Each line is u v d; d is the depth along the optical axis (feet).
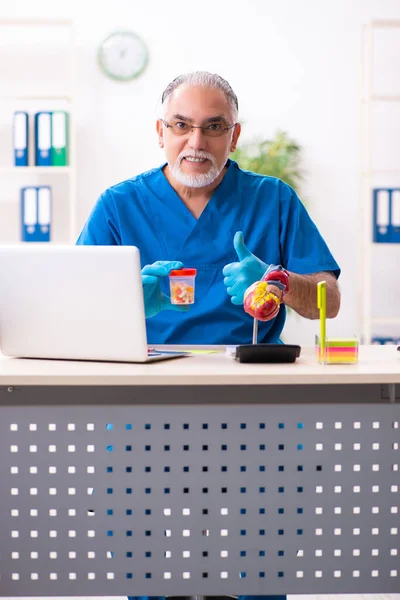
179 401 5.76
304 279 6.84
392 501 5.45
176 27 14.32
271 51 14.37
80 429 5.38
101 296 5.42
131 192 7.69
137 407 5.37
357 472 5.43
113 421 5.37
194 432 5.38
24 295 5.58
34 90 14.34
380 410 5.41
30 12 14.26
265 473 5.41
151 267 6.18
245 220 7.64
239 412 5.38
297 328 14.51
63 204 14.43
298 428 5.40
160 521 5.41
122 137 14.38
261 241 7.66
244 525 5.42
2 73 14.30
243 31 14.35
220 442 5.39
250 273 6.27
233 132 7.63
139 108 14.37
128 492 5.41
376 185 14.76
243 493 5.41
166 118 7.29
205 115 7.14
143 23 14.29
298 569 5.45
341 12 14.37
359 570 5.48
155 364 5.50
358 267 13.93
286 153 14.26
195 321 7.48
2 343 5.73
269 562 5.44
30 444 5.39
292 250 7.66
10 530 5.42
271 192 7.75
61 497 5.41
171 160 7.34
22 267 5.54
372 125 14.58
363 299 14.58
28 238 13.58
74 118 13.60
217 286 7.52
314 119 14.42
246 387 5.77
